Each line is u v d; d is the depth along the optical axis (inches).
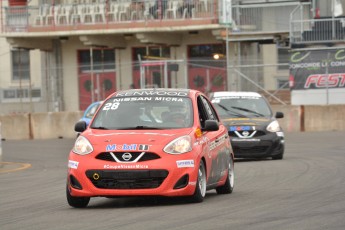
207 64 4970.5
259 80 4982.8
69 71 5295.3
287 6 4665.4
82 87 5285.4
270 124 2714.1
